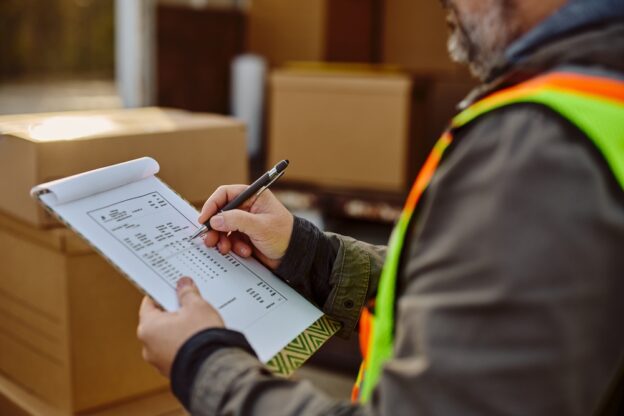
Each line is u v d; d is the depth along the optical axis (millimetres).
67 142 1105
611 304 564
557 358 545
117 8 2342
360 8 2885
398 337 625
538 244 550
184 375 685
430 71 2674
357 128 2346
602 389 583
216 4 2820
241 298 859
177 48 2516
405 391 587
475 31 679
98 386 1191
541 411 550
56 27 2148
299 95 2395
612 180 567
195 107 2641
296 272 957
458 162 609
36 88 2113
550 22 631
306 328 876
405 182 2348
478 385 554
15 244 1212
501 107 604
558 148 564
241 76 2666
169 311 750
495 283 556
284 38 2750
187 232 920
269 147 2455
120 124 1271
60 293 1141
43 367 1210
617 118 580
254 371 672
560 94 585
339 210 2352
